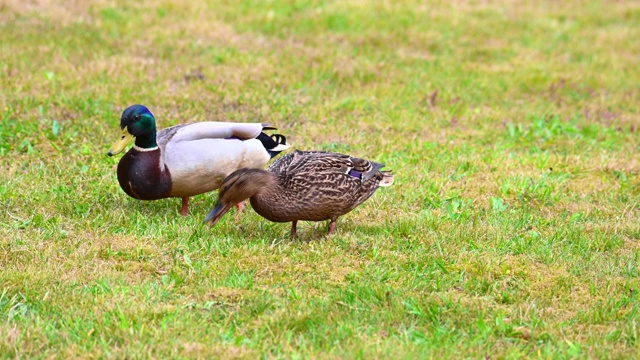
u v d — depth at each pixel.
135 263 9.95
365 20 25.23
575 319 8.95
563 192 13.66
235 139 11.55
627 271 10.31
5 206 11.60
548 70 22.48
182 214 11.73
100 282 9.22
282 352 7.95
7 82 17.17
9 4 22.67
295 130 16.00
